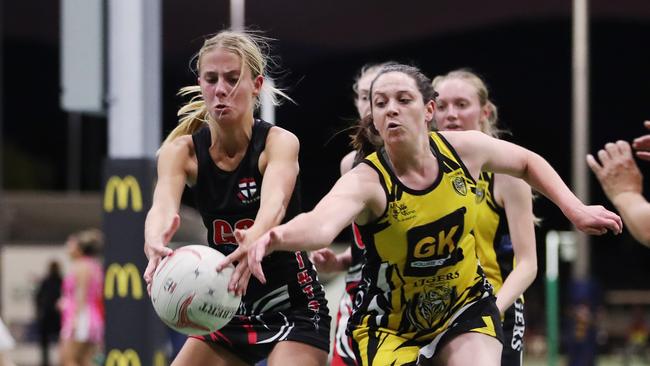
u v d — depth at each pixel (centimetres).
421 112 1062
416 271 1102
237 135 1129
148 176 1823
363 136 1177
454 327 1130
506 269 1395
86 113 1883
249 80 1116
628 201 1090
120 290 1805
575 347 4403
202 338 1192
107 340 1803
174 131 1212
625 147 1108
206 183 1149
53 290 3928
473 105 1439
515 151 1124
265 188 1096
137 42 1845
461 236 1098
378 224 1080
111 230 1817
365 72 1616
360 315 1169
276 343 1160
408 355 1130
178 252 1052
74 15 1845
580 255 4962
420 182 1072
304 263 1189
